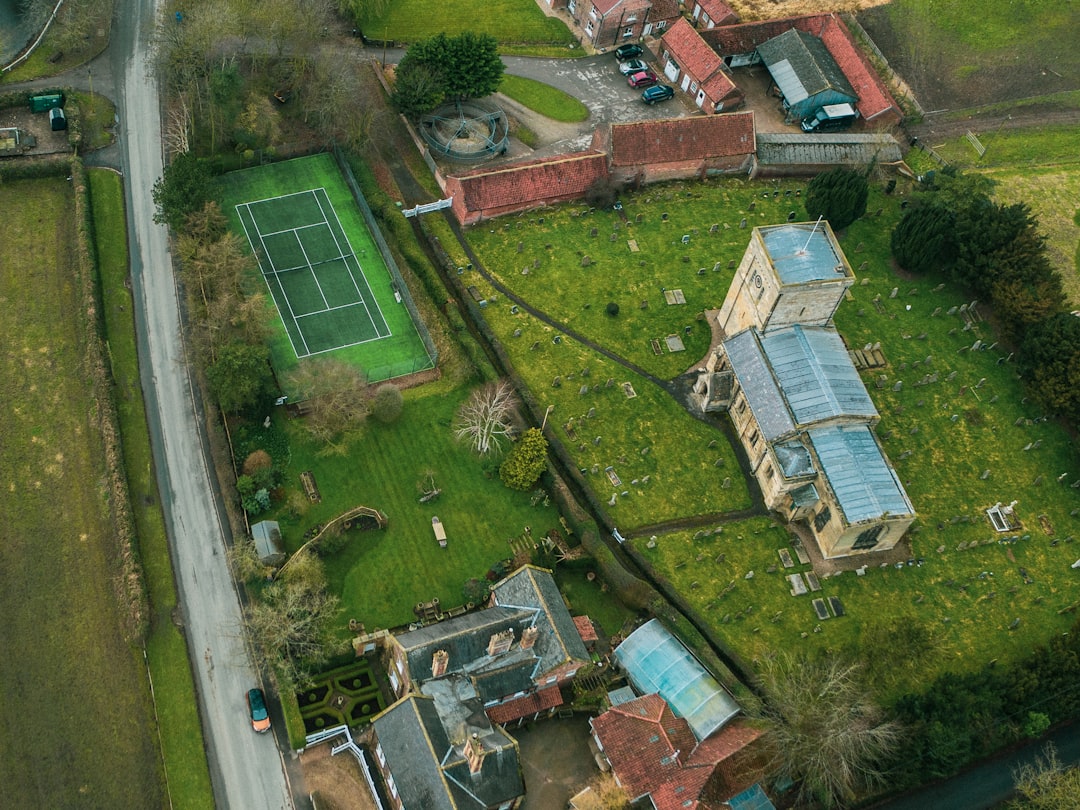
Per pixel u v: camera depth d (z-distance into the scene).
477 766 77.06
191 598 90.62
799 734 80.88
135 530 92.81
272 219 117.69
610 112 137.88
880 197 130.38
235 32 123.69
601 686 89.38
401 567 94.25
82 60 129.75
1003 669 93.56
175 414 101.56
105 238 112.94
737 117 128.38
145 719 83.81
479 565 95.38
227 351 96.88
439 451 102.19
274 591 88.69
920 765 84.50
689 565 97.12
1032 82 147.00
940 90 145.25
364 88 128.25
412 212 120.12
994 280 115.19
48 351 104.06
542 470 99.50
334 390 100.06
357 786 82.56
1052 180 134.12
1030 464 107.75
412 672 82.31
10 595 88.69
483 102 134.88
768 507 101.81
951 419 110.06
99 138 122.06
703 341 113.75
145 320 107.75
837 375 102.56
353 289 113.38
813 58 137.88
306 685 85.88
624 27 144.50
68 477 96.25
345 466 99.75
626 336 113.06
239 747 83.38
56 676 85.00
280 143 124.44
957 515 103.25
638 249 120.88
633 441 104.94
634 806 81.56
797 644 93.50
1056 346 106.88
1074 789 82.12
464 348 108.50
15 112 122.75
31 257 110.69
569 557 95.50
